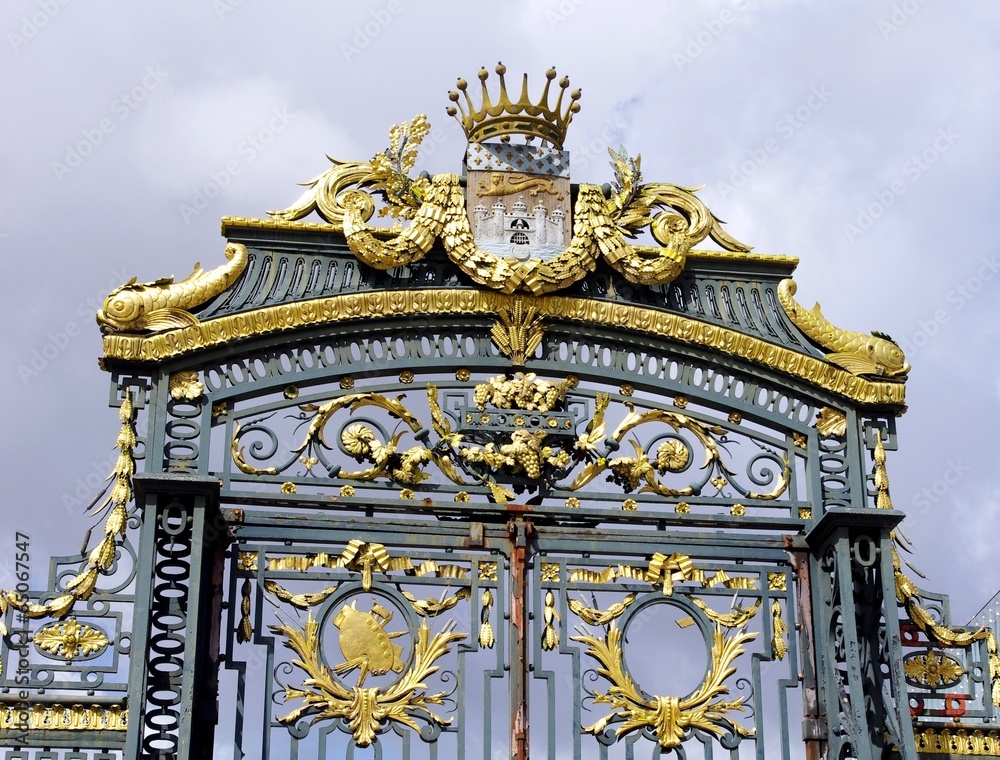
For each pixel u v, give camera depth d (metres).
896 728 9.70
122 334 10.10
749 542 10.41
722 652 10.20
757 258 10.93
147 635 9.40
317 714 9.71
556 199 10.85
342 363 10.38
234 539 10.00
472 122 11.02
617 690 9.97
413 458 10.22
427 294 10.45
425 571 10.12
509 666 9.88
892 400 10.70
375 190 10.86
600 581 10.23
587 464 10.43
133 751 9.04
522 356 10.48
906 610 10.39
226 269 10.38
